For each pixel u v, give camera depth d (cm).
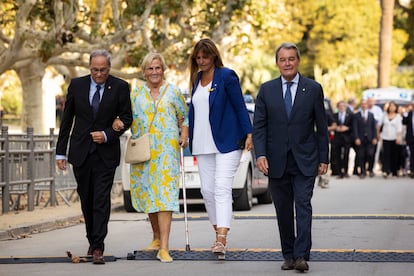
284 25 5572
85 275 1741
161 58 1950
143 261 1912
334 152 5028
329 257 1912
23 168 2995
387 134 5062
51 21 3869
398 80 11350
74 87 1912
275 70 9162
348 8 11194
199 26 4462
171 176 1927
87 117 1902
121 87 1911
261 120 1777
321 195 3750
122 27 3959
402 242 2198
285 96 1769
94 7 4547
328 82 10662
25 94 4172
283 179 1773
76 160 1897
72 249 2173
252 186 3105
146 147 1917
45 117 4638
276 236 2334
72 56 4619
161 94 1944
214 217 1964
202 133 1912
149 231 2536
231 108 1914
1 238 2388
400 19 12281
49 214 2894
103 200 1897
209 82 1917
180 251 1978
